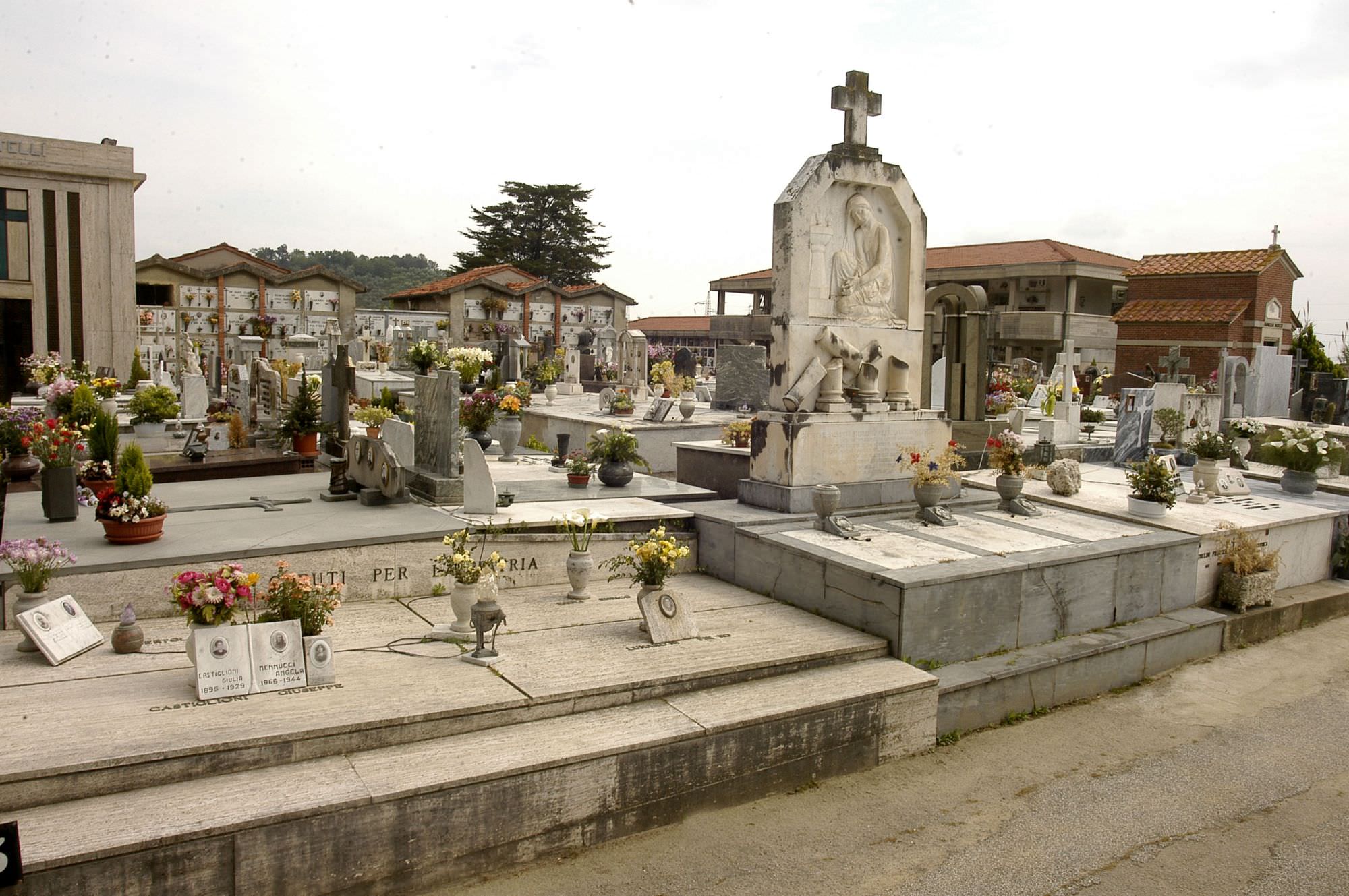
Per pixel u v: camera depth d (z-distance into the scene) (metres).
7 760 4.92
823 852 5.82
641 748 5.94
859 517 10.54
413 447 11.25
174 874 4.61
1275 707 8.52
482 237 84.56
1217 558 10.66
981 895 5.37
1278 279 37.28
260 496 10.79
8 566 7.21
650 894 5.30
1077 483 12.70
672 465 19.30
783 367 10.69
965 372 15.88
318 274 47.72
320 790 5.10
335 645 7.18
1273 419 21.02
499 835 5.48
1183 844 6.02
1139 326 37.69
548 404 25.09
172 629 7.35
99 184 28.78
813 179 10.52
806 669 7.47
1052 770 7.12
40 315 28.47
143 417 15.78
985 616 8.35
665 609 7.68
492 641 7.07
